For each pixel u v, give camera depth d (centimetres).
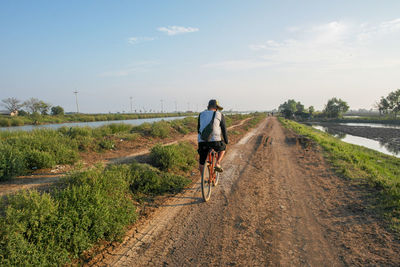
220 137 461
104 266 276
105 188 411
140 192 505
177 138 1414
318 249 314
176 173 678
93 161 705
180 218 408
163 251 308
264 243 330
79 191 351
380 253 295
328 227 376
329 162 914
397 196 454
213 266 277
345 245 321
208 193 500
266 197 522
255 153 1139
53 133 915
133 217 387
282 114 11206
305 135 2150
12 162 497
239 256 298
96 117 6359
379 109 9250
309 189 582
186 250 311
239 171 770
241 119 5362
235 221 400
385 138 3419
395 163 1234
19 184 458
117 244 325
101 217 323
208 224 388
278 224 390
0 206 312
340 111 10156
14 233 247
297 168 830
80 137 940
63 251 273
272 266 277
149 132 1380
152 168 603
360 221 389
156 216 414
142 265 279
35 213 279
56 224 289
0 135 902
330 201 491
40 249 261
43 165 578
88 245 301
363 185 580
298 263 282
